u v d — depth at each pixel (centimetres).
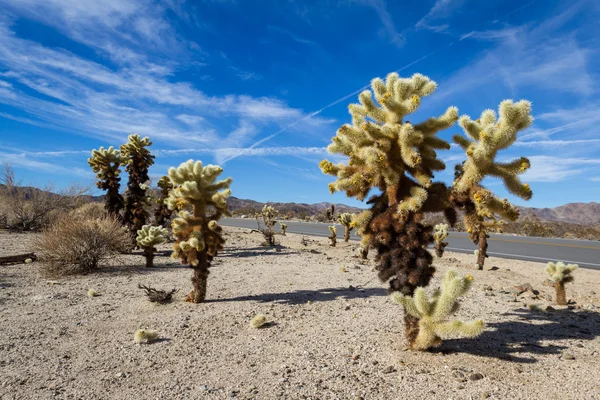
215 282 775
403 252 393
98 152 1218
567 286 858
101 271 899
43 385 327
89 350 410
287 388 317
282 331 472
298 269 948
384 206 411
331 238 1569
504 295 711
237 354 396
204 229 611
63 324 498
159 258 1125
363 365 365
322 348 412
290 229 2592
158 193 1884
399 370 353
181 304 601
